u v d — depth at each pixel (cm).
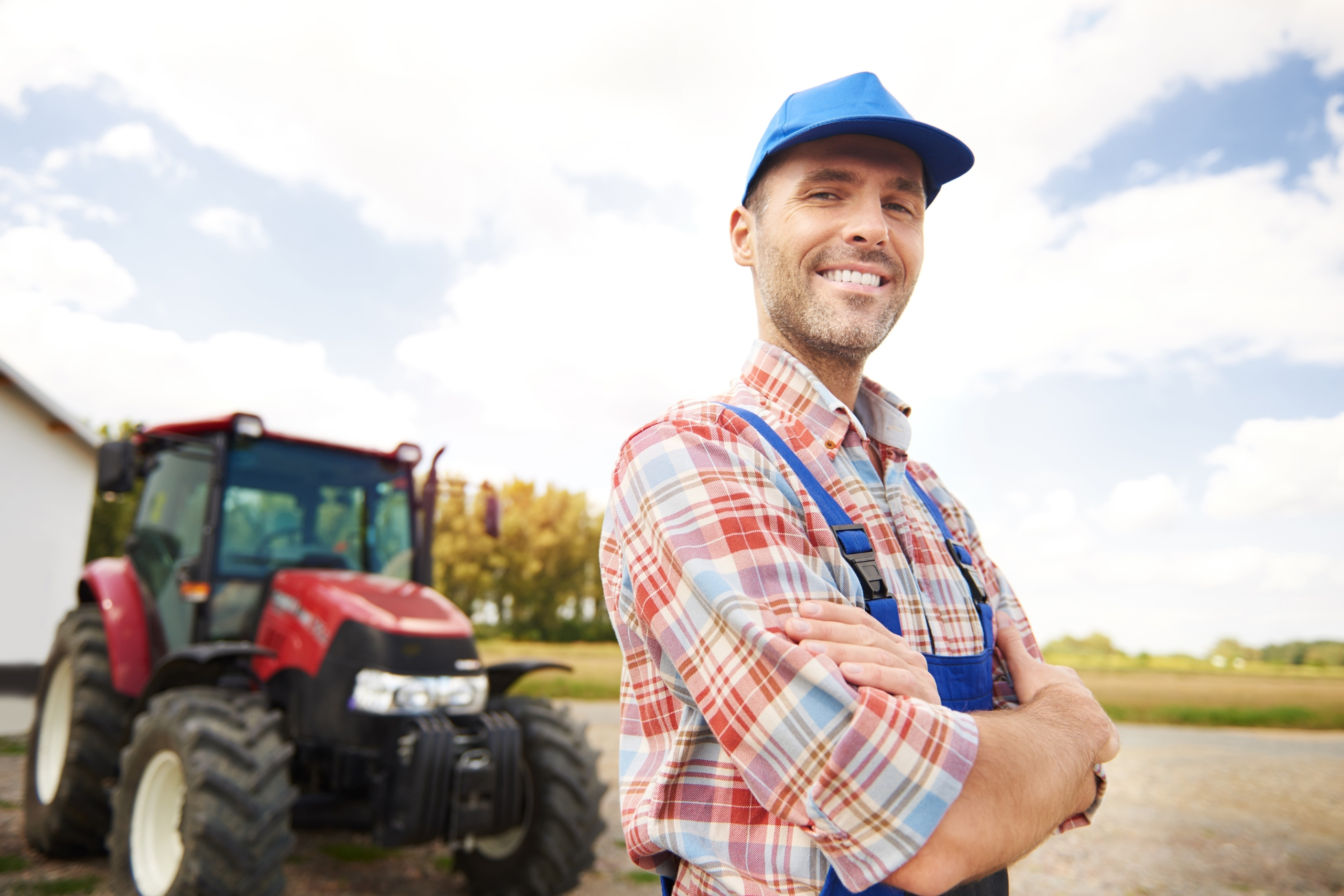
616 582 99
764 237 111
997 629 113
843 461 100
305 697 397
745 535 84
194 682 408
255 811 320
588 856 406
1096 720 90
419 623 406
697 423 95
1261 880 506
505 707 431
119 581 469
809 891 77
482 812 378
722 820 83
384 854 497
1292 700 2198
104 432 1853
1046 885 492
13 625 1069
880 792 72
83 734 439
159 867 354
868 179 107
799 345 108
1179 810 721
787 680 76
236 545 434
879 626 83
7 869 449
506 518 4734
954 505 128
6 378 1062
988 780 75
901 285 108
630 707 98
